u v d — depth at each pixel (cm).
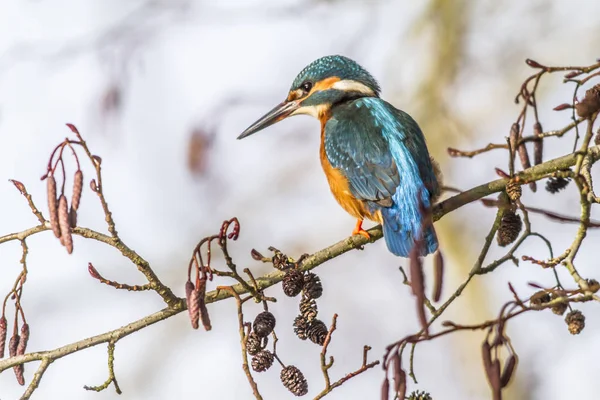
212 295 869
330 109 1223
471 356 1617
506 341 636
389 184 1020
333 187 1090
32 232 833
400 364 653
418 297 598
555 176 872
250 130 1267
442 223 1652
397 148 1043
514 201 867
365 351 759
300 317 838
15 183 820
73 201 757
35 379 845
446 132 1645
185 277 1612
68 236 750
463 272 1634
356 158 1055
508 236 876
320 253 936
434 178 1045
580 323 732
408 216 998
